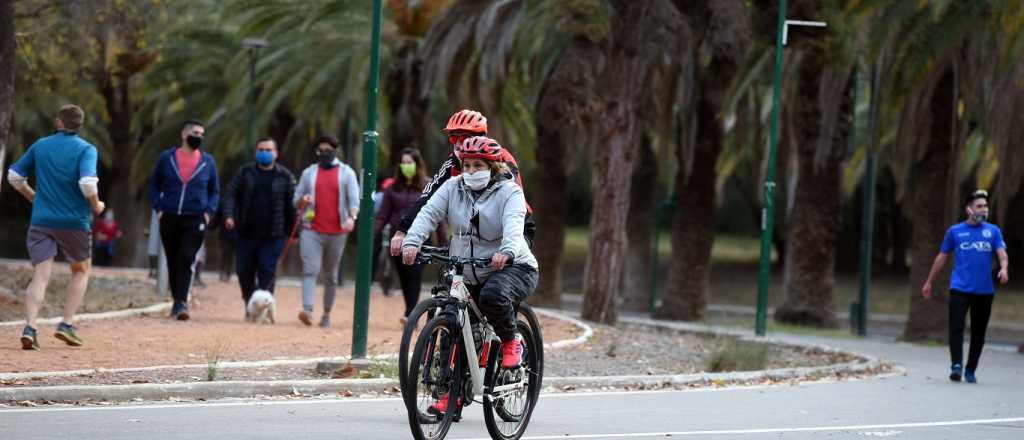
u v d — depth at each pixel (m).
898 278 84.75
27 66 40.75
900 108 41.50
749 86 49.56
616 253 35.22
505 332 13.17
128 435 13.27
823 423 16.58
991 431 16.33
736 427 15.77
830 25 39.88
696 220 49.19
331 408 16.14
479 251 13.19
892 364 27.95
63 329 20.52
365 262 19.58
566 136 51.16
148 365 18.92
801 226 47.88
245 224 27.14
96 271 43.28
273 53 56.88
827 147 45.59
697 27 37.31
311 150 63.72
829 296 48.06
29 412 14.71
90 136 76.12
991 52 38.66
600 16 36.53
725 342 28.28
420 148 55.53
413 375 12.15
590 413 16.66
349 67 56.84
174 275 26.80
